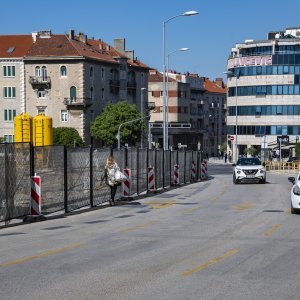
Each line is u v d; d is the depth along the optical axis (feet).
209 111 464.65
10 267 30.86
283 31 381.19
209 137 461.78
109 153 73.77
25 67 282.15
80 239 41.57
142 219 55.21
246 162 125.80
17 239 41.75
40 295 24.50
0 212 48.14
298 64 329.93
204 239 41.11
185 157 124.47
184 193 93.25
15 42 292.20
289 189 100.78
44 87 281.13
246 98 341.62
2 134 284.00
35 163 54.24
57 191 58.65
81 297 24.17
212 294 24.73
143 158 90.89
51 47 282.15
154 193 91.04
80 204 64.34
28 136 92.84
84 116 279.69
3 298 23.98
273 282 27.09
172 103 399.85
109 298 24.03
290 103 331.16
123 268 30.55
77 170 63.46
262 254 34.73
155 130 377.71
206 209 64.85
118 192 77.10
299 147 245.65
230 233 44.29
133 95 330.34
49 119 94.79
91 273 29.22
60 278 28.02
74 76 278.26
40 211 53.67
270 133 334.85
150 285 26.48
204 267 30.76
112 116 273.33
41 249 36.99
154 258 33.53
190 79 431.02
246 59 341.00
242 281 27.30
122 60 314.14
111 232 45.50
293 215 57.52
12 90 283.38
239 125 345.10
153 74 418.92
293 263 31.86
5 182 49.01
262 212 60.59
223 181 135.74
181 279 27.76
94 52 295.48
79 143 266.36
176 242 39.75
